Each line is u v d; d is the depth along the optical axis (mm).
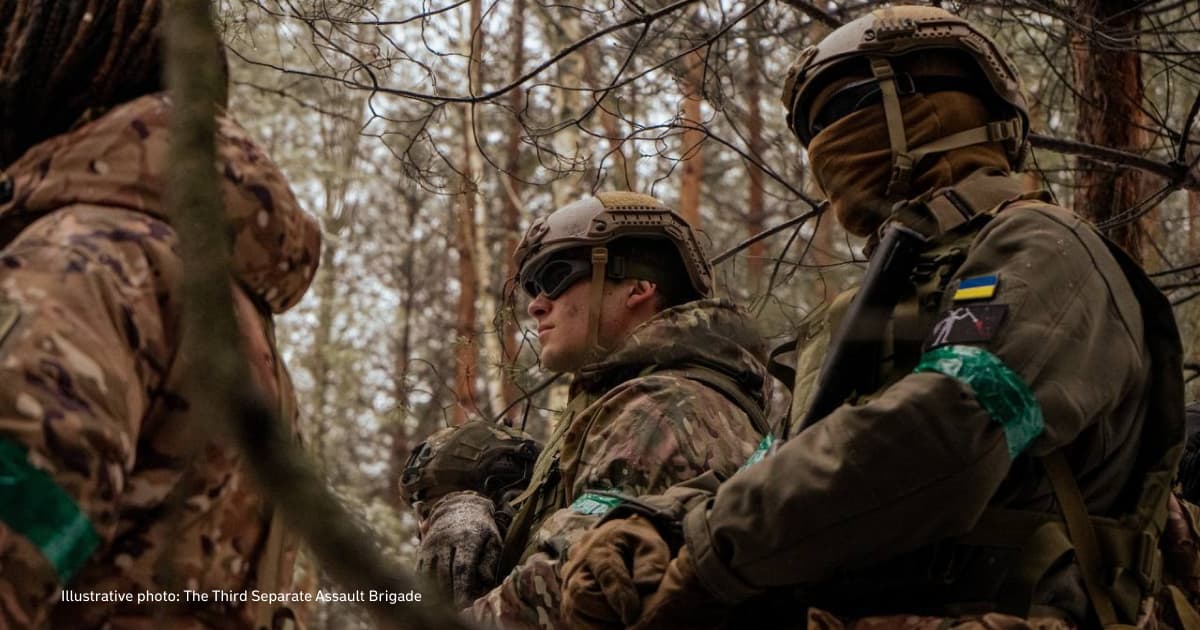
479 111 8836
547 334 3449
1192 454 3480
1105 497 2320
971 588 2215
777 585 2236
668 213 3486
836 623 2232
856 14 5902
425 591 1020
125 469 1566
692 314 3297
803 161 6539
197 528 1672
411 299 15258
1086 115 6266
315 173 10773
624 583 2367
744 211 12391
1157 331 2416
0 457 1461
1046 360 2172
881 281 2346
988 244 2309
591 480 2971
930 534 2146
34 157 1760
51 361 1513
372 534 1027
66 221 1657
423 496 3795
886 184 2635
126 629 1618
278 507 998
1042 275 2242
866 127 2645
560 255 3449
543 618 2711
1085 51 6266
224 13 4676
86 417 1515
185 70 1058
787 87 2816
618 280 3436
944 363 2162
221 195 1054
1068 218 2357
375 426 12258
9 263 1580
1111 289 2320
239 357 1011
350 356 13406
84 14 1850
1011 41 6676
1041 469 2244
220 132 1808
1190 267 5852
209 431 1002
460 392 7227
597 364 3299
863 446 2123
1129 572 2268
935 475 2105
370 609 995
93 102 1848
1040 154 8094
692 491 2570
